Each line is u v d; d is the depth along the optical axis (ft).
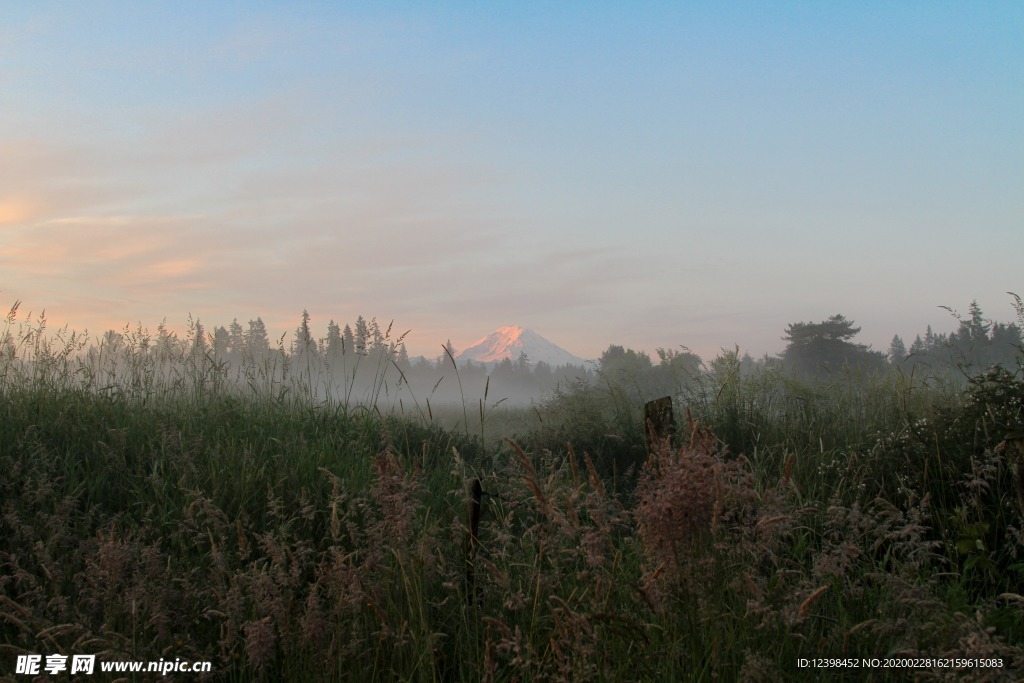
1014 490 15.92
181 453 19.29
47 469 18.49
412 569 12.44
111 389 25.68
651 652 10.16
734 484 10.37
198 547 14.64
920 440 18.38
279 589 11.62
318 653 11.03
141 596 11.80
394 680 11.43
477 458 24.36
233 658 11.36
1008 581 14.06
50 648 11.87
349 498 16.37
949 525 16.05
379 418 25.71
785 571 10.49
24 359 26.16
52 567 13.35
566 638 10.30
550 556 12.52
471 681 11.65
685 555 9.82
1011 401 17.97
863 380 27.86
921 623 10.26
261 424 23.54
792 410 25.67
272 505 14.64
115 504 18.13
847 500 16.90
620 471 25.73
